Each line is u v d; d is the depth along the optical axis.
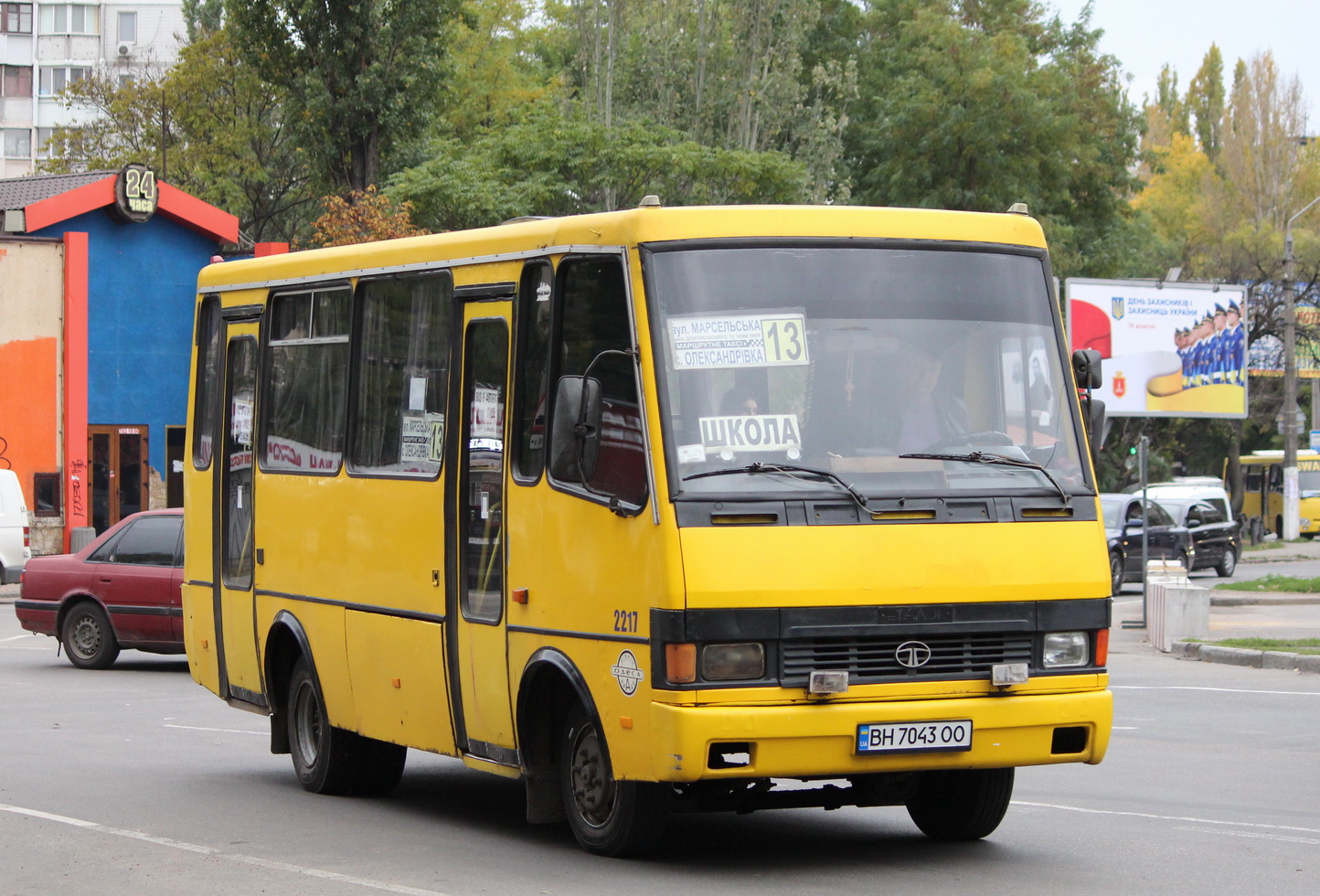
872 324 8.85
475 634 9.91
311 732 12.32
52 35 105.88
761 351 8.62
